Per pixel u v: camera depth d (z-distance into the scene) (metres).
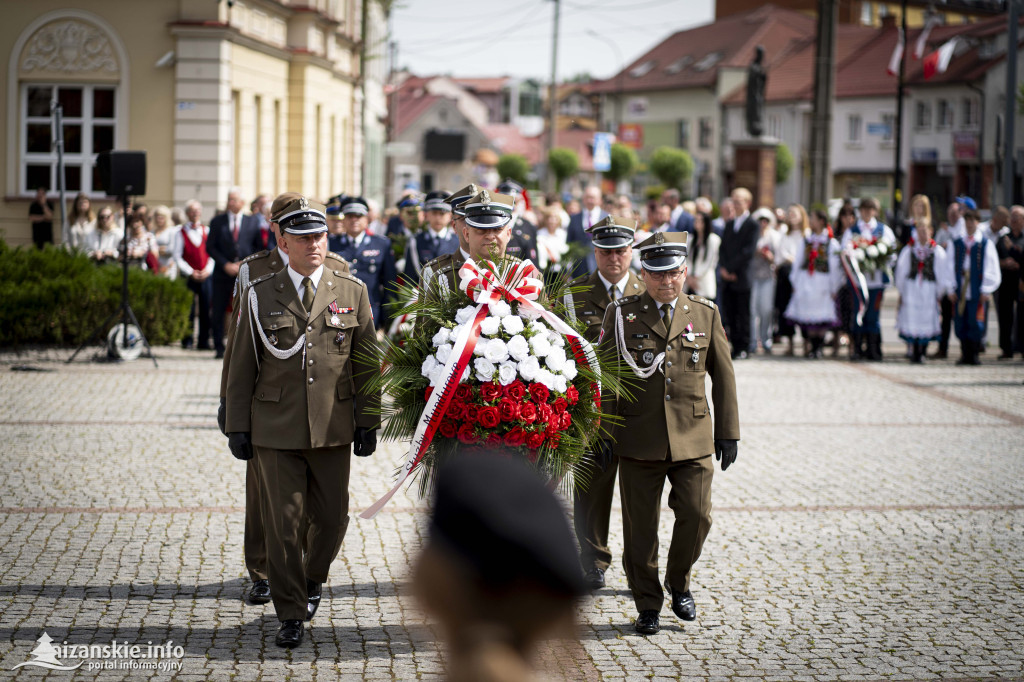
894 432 10.84
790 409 12.04
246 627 5.58
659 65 76.56
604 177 61.56
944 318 16.52
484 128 98.44
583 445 5.32
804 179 62.44
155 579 6.19
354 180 33.28
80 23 21.11
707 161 71.25
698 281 15.70
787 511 7.91
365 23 33.38
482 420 5.05
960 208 16.78
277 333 5.52
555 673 4.88
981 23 56.50
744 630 5.70
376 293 11.20
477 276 5.37
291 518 5.43
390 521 7.51
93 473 8.41
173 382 12.75
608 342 5.95
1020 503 8.19
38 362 13.90
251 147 23.47
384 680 4.96
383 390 5.38
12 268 15.38
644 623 5.65
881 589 6.31
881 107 57.31
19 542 6.72
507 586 1.79
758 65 29.41
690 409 5.83
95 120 21.39
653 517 5.80
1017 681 5.06
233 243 14.71
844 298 16.03
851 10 72.19
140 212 17.20
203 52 21.05
